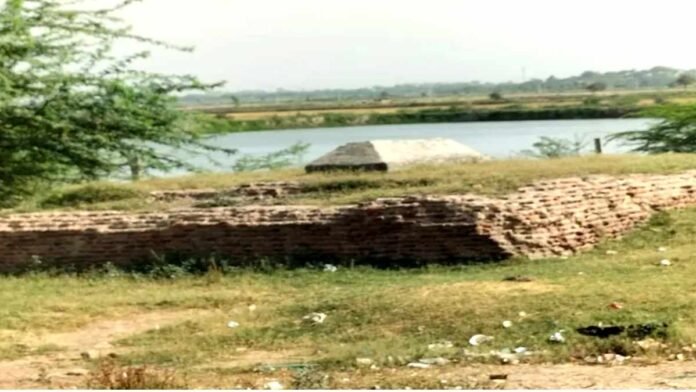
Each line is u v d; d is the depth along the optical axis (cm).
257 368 1223
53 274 2072
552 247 2027
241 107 15050
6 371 1287
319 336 1413
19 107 2819
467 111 12062
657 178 2259
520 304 1427
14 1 2739
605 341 1225
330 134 10625
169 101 2977
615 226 2138
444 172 2339
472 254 1973
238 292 1814
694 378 1038
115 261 2111
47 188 2791
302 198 2298
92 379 1179
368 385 1075
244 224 2077
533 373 1108
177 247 2095
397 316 1448
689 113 3925
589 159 2502
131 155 2973
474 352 1240
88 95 2864
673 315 1310
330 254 2041
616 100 11969
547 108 11650
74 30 2836
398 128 11394
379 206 2036
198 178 2652
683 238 2084
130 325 1600
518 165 2408
